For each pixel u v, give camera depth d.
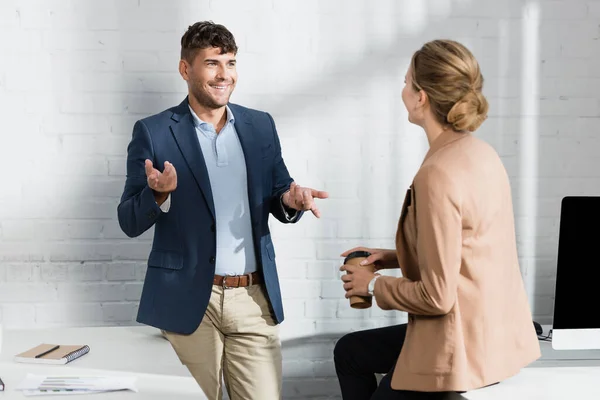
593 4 3.35
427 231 1.99
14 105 3.13
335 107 3.27
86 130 3.17
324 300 3.34
